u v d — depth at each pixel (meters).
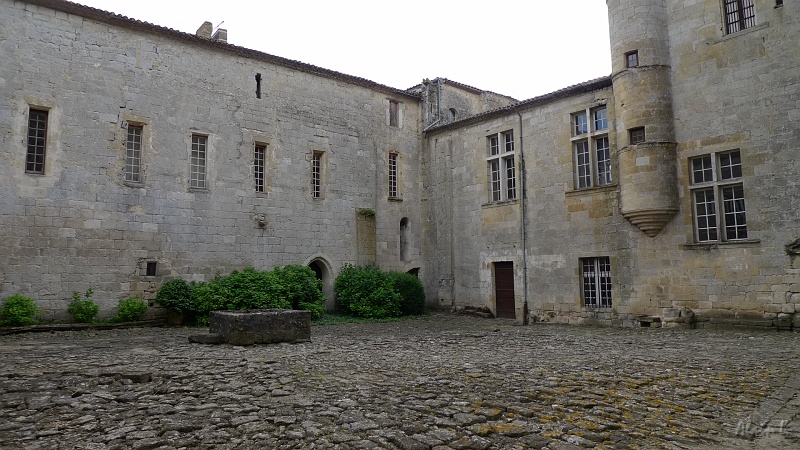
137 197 15.99
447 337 13.55
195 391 6.73
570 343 12.07
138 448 4.59
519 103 19.03
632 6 15.43
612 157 16.39
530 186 18.75
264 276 17.23
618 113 15.74
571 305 17.25
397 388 6.95
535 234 18.48
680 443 4.90
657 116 14.91
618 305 16.05
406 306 20.30
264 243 18.53
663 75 15.03
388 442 4.78
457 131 21.80
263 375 7.77
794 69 13.01
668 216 14.88
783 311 12.88
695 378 7.63
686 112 14.74
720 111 14.13
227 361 9.02
